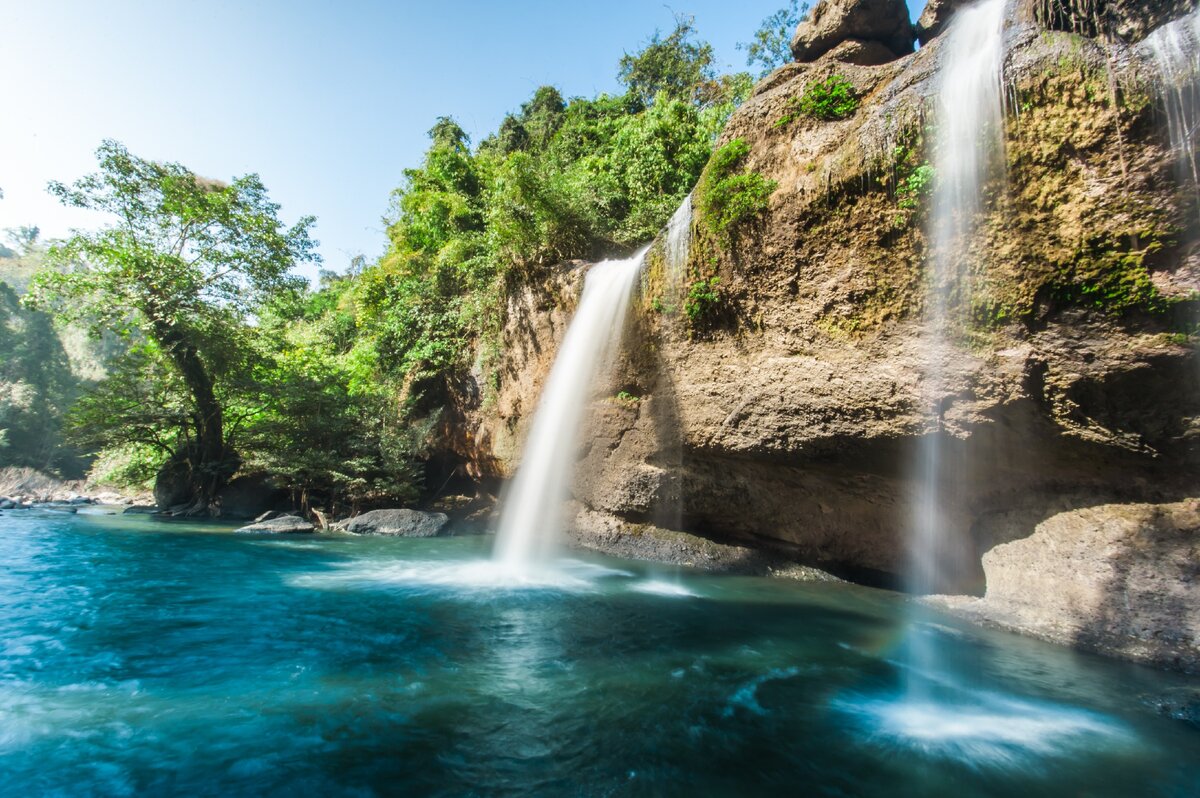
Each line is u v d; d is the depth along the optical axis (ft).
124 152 55.36
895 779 11.10
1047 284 17.99
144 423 56.95
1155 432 17.61
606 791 10.36
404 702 13.94
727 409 29.09
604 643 19.20
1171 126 15.56
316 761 11.03
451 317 56.90
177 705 13.29
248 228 59.77
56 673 14.85
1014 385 19.02
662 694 14.93
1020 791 10.77
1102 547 19.36
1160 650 17.30
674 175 53.01
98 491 93.15
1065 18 19.15
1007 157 18.47
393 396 60.64
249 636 18.60
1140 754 12.23
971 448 21.15
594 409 37.93
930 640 20.12
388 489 52.13
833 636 20.59
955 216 19.84
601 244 47.75
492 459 49.47
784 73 28.66
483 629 20.39
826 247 23.85
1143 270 16.35
